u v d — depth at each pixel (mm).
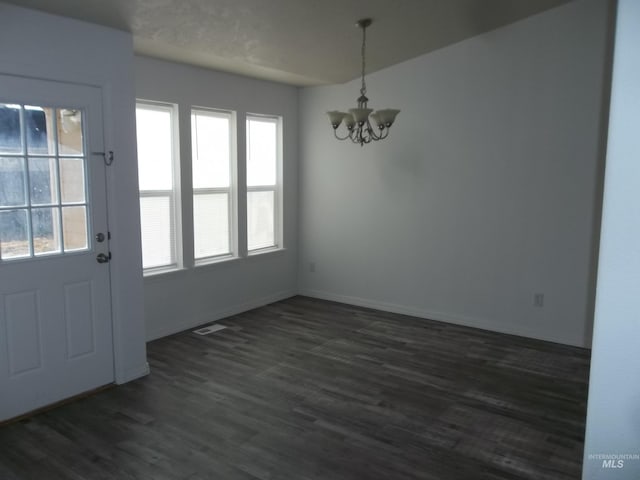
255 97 5293
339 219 5762
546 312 4547
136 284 3652
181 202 4621
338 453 2734
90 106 3266
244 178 5277
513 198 4602
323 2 3432
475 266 4883
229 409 3238
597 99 4121
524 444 2834
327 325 5016
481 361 4074
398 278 5398
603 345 1156
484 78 4613
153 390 3516
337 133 5629
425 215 5121
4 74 2848
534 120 4414
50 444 2809
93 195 3338
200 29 3578
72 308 3309
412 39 4406
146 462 2641
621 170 1098
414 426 3029
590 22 4082
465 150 4797
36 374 3156
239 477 2512
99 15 3119
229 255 5289
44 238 3137
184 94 4539
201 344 4445
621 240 1111
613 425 1167
